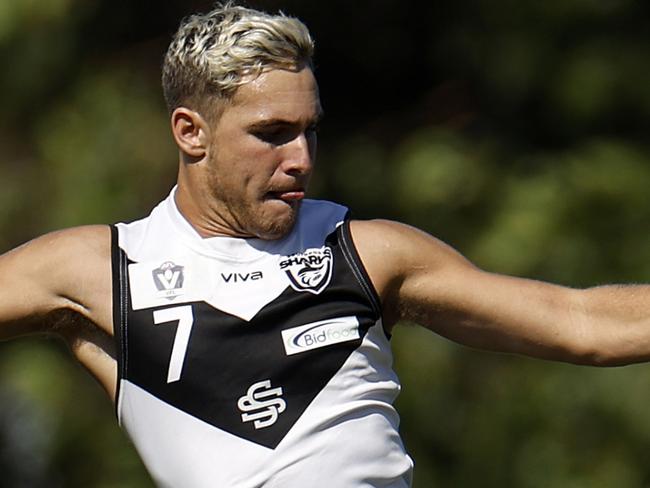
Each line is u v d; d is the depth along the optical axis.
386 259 14.52
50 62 34.94
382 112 37.06
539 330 14.58
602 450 33.03
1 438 37.88
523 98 34.91
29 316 14.59
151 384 14.35
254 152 14.30
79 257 14.58
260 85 14.21
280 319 14.32
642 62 34.16
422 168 34.00
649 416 32.75
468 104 36.00
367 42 36.94
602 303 14.68
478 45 35.31
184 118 14.59
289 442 14.16
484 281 14.62
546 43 34.50
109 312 14.45
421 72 37.22
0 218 34.22
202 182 14.60
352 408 14.29
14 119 35.12
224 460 14.19
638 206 33.41
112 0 35.28
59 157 34.09
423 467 33.47
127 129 34.03
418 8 36.59
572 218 33.22
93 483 34.16
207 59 14.30
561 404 33.22
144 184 33.72
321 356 14.27
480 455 33.47
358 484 14.23
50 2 34.69
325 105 37.09
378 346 14.51
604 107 34.16
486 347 14.80
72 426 34.09
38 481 37.50
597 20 34.47
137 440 14.55
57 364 34.41
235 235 14.62
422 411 33.25
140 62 35.22
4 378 34.66
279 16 14.45
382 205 34.69
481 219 33.59
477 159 34.16
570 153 34.41
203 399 14.27
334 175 35.53
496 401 33.50
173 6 35.56
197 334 14.29
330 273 14.45
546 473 33.06
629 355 14.59
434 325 14.81
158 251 14.61
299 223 14.75
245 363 14.25
